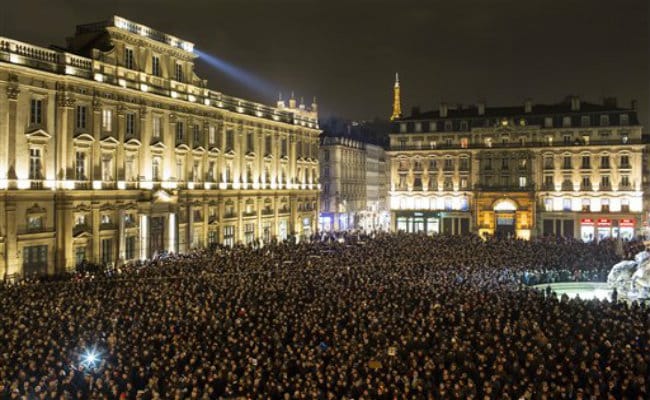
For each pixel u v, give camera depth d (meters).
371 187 135.12
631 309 34.25
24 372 22.25
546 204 99.50
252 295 36.81
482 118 104.25
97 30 59.84
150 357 25.20
